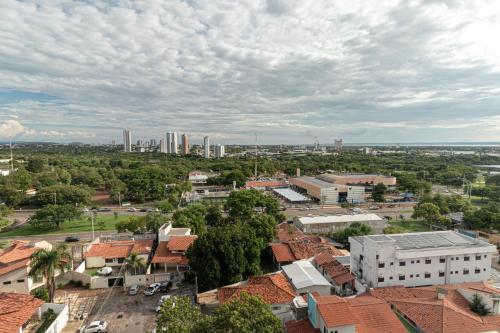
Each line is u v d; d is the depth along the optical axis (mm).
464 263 61562
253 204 110812
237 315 34031
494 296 49156
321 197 164125
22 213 134250
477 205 153000
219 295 52625
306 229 105062
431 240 64188
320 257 72625
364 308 44906
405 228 115562
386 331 41438
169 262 69938
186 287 65000
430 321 44406
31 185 164375
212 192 178375
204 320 35531
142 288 64562
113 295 61812
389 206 157000
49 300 55812
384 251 58781
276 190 193625
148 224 94688
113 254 74812
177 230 82938
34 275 55094
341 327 38312
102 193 182500
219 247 62031
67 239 96375
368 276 60750
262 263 78625
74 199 133875
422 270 60281
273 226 83688
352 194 166750
